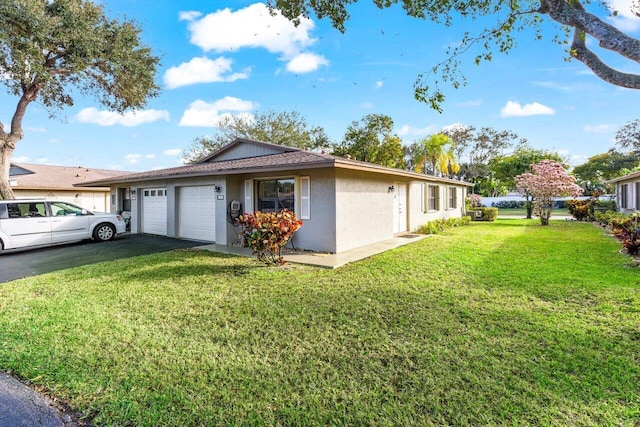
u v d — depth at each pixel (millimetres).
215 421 2369
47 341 3637
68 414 2490
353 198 9578
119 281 6145
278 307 4668
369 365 3090
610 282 5613
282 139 29828
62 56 12914
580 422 2299
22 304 4922
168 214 12172
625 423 2281
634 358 3143
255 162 10180
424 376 2887
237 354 3332
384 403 2537
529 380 2799
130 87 14953
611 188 30812
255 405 2535
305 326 4008
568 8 4336
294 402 2570
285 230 7180
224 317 4324
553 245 9781
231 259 8141
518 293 5133
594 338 3561
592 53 4398
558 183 15609
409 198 13945
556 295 5012
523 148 35656
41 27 10984
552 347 3373
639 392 2617
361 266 7184
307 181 9250
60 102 14914
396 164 28891
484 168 39375
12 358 3273
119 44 13688
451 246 9828
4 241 9281
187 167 13375
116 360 3215
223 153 14109
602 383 2742
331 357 3252
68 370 3047
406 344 3488
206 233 11172
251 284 5867
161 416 2418
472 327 3893
